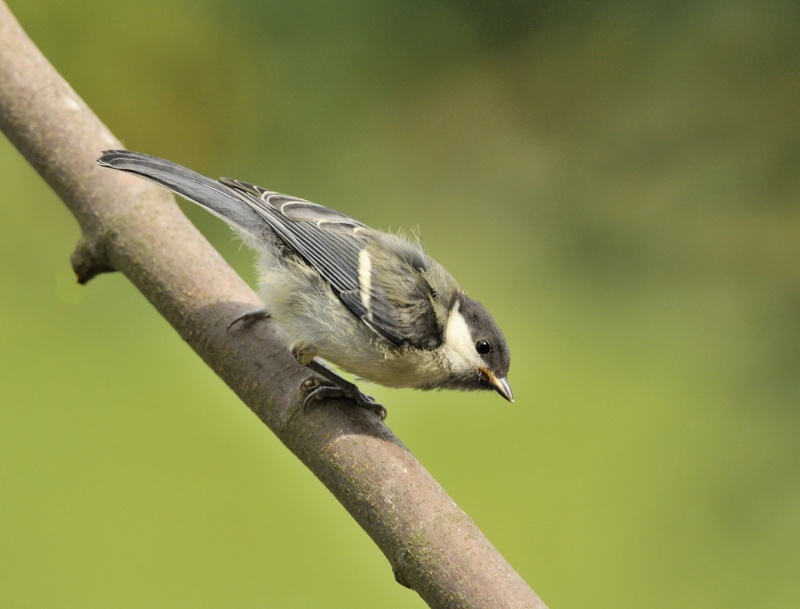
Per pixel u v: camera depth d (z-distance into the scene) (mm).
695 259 11938
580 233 12344
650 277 11938
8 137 6488
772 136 12133
